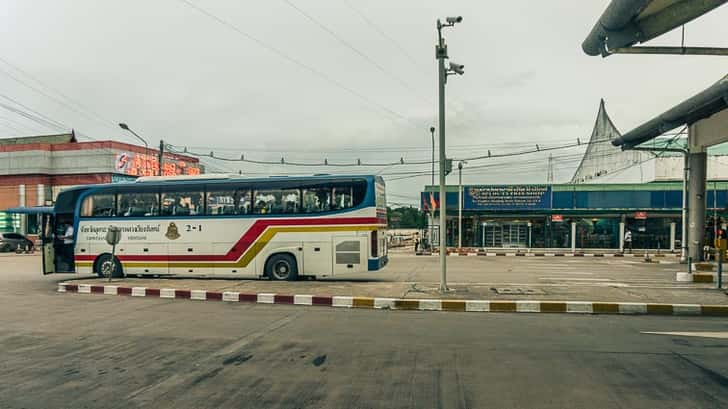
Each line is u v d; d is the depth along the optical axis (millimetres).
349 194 14570
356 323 8938
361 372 5785
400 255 32250
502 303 10398
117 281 14672
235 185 15141
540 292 11781
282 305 11266
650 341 7359
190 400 4875
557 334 7910
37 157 40688
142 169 42406
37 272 20188
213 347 7055
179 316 9695
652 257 28469
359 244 14375
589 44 7344
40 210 34750
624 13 5938
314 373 5750
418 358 6406
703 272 15945
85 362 6281
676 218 34000
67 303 11484
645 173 36438
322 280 15344
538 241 35844
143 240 15570
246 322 9039
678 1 5926
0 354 6715
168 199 15523
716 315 9852
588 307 10172
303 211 14703
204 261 15133
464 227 36844
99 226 15898
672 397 4883
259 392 5098
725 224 25766
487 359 6344
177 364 6160
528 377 5555
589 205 34750
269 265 14805
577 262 24719
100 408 4668
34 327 8578
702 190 18688
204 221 15211
